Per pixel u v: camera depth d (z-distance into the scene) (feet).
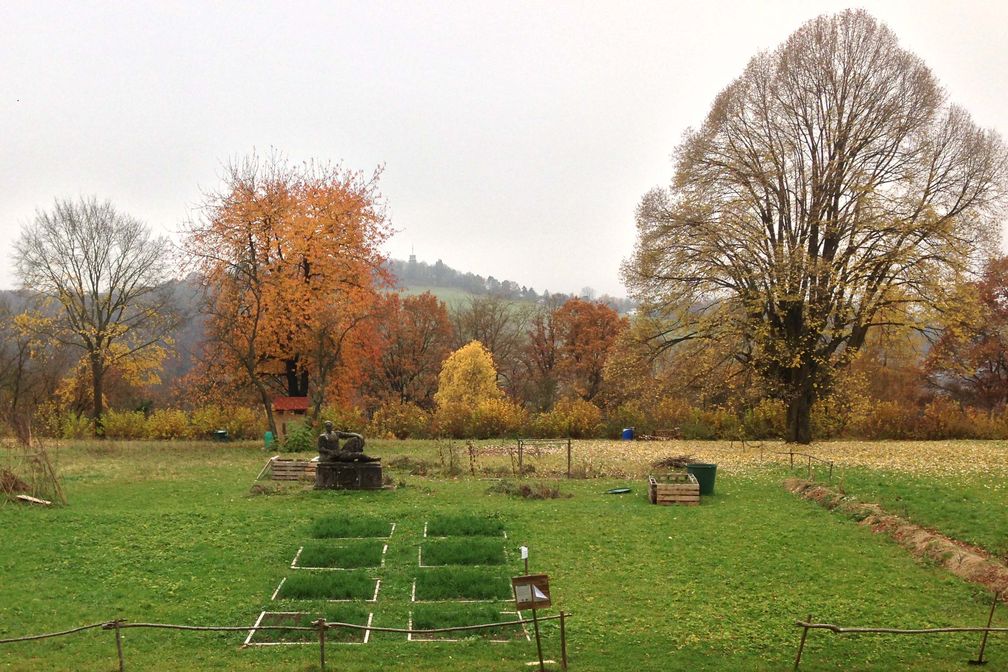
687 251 131.75
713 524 75.61
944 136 127.65
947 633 50.98
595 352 241.14
